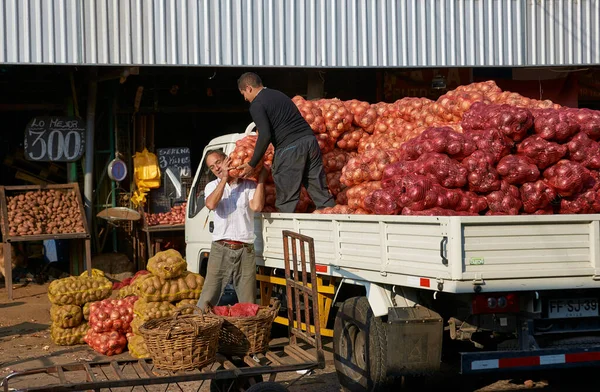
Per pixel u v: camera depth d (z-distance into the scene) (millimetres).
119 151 13859
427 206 6211
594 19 13914
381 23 12758
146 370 5574
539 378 7375
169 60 11758
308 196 8133
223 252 7496
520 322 5668
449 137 6348
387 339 5926
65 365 5797
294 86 14758
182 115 15141
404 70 14750
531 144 6340
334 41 12508
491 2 13336
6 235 11906
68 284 9102
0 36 11062
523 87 15086
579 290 5738
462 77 14797
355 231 6320
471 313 5508
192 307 5766
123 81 12523
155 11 11680
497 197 6297
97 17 11445
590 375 7215
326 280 7086
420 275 5570
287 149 7656
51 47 11258
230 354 5977
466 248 5289
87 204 12969
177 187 13945
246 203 7547
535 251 5461
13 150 13992
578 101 15633
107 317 8516
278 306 6203
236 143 8305
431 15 13039
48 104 13172
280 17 12242
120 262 13469
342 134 8570
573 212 6453
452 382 7242
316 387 7082
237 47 12039
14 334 9695
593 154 6383
